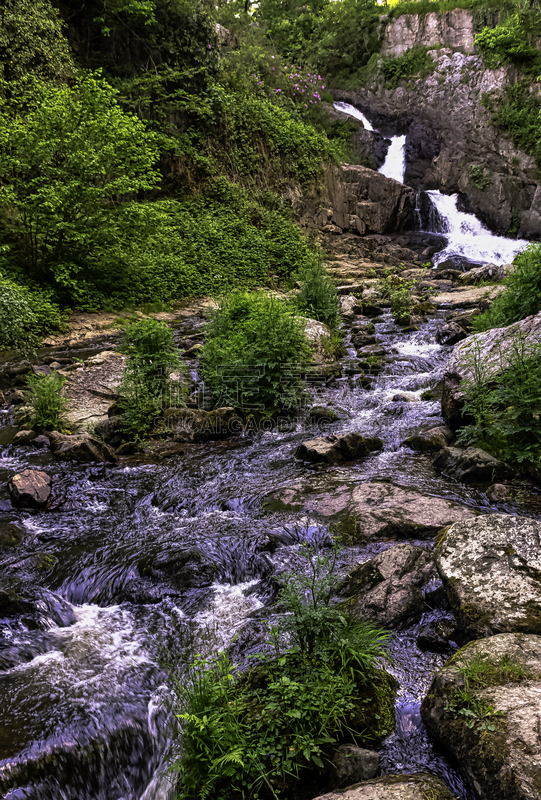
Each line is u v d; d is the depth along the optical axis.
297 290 18.70
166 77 21.59
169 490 6.32
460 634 3.57
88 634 4.07
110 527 5.52
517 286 9.09
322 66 37.25
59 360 11.52
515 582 3.51
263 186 26.22
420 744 2.90
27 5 16.41
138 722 3.26
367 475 6.30
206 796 2.71
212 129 24.12
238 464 7.00
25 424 8.50
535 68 31.38
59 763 2.98
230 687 3.20
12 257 14.69
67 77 17.55
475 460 5.95
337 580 3.96
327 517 5.32
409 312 14.51
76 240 14.86
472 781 2.48
